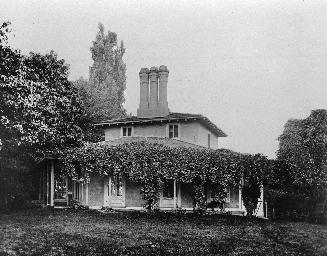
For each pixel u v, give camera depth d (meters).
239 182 27.16
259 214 28.86
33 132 26.59
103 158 27.92
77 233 17.67
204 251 14.21
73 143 36.47
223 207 27.27
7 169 26.09
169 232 18.70
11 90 25.45
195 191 26.91
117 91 61.06
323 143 24.14
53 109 31.64
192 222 22.88
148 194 26.98
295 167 25.39
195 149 27.56
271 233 19.23
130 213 26.41
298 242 16.72
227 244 15.80
